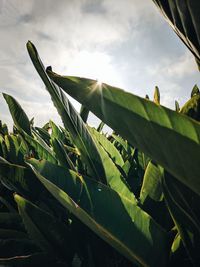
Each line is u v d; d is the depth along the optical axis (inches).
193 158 9.9
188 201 14.7
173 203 15.2
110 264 19.9
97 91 10.5
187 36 11.3
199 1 10.3
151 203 20.0
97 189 17.0
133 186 31.6
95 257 19.5
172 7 11.3
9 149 33.6
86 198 16.7
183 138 9.7
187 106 16.1
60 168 18.5
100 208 16.2
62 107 19.8
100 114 10.9
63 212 26.5
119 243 15.1
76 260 21.8
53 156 30.6
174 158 10.3
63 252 20.5
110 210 16.1
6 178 25.4
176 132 9.7
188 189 14.4
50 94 19.5
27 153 30.8
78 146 22.0
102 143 35.0
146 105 9.7
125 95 9.9
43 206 27.9
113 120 10.7
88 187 17.2
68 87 11.1
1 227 25.9
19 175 25.5
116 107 10.4
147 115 9.9
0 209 32.6
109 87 10.2
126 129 10.6
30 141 30.8
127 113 10.2
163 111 9.5
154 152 10.6
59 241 20.2
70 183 17.7
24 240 23.0
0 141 38.0
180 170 10.5
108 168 22.3
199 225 14.8
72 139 22.0
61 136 41.5
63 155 26.6
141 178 32.4
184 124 9.4
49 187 15.2
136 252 15.2
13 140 33.8
